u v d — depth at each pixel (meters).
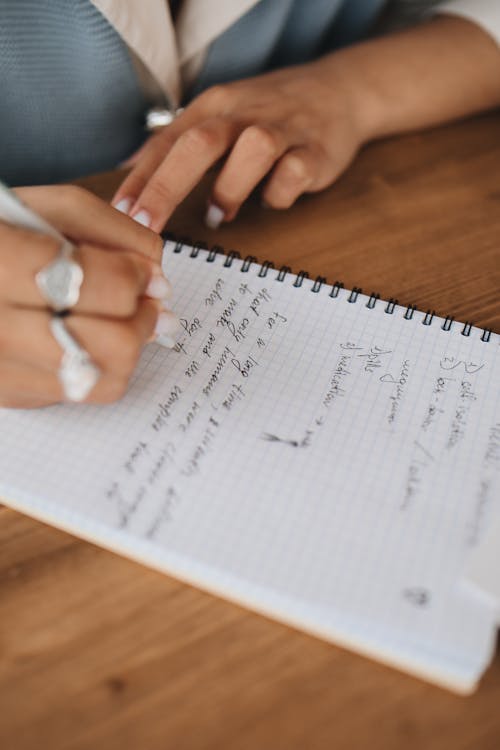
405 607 0.33
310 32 0.76
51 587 0.36
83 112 0.70
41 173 0.74
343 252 0.53
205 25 0.63
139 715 0.32
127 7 0.58
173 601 0.35
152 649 0.34
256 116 0.57
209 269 0.51
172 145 0.57
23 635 0.34
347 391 0.43
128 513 0.37
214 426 0.41
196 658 0.34
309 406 0.42
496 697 0.33
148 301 0.40
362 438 0.40
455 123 0.65
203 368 0.44
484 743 0.31
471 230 0.55
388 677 0.33
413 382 0.44
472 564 0.34
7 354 0.36
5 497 0.38
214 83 0.73
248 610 0.35
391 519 0.37
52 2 0.59
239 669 0.33
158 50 0.63
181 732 0.31
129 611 0.35
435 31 0.67
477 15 0.66
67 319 0.36
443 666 0.32
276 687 0.33
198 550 0.35
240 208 0.57
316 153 0.57
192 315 0.48
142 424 0.41
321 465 0.39
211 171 0.59
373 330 0.47
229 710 0.32
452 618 0.33
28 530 0.38
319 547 0.36
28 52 0.62
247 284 0.50
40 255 0.35
